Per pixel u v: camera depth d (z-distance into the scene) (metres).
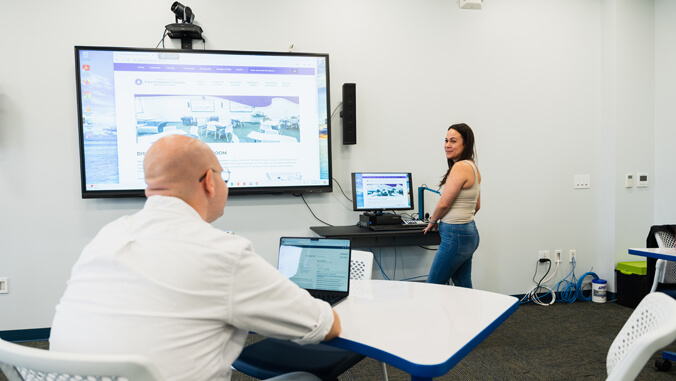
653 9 3.67
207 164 0.98
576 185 3.67
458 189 2.37
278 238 3.17
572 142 3.66
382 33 3.32
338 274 1.43
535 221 3.60
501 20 3.51
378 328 1.10
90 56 2.80
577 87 3.66
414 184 3.40
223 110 3.00
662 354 2.28
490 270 3.53
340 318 1.18
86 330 0.80
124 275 0.81
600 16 3.69
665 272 2.43
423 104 3.40
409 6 3.36
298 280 1.47
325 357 1.38
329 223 3.26
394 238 2.96
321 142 3.16
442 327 1.10
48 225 2.85
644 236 3.66
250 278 0.86
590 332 2.84
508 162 3.54
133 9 2.94
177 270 0.81
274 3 3.14
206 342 0.84
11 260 2.80
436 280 2.50
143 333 0.78
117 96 2.85
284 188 3.10
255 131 3.05
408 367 0.90
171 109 2.93
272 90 3.08
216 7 3.05
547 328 2.92
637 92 3.62
